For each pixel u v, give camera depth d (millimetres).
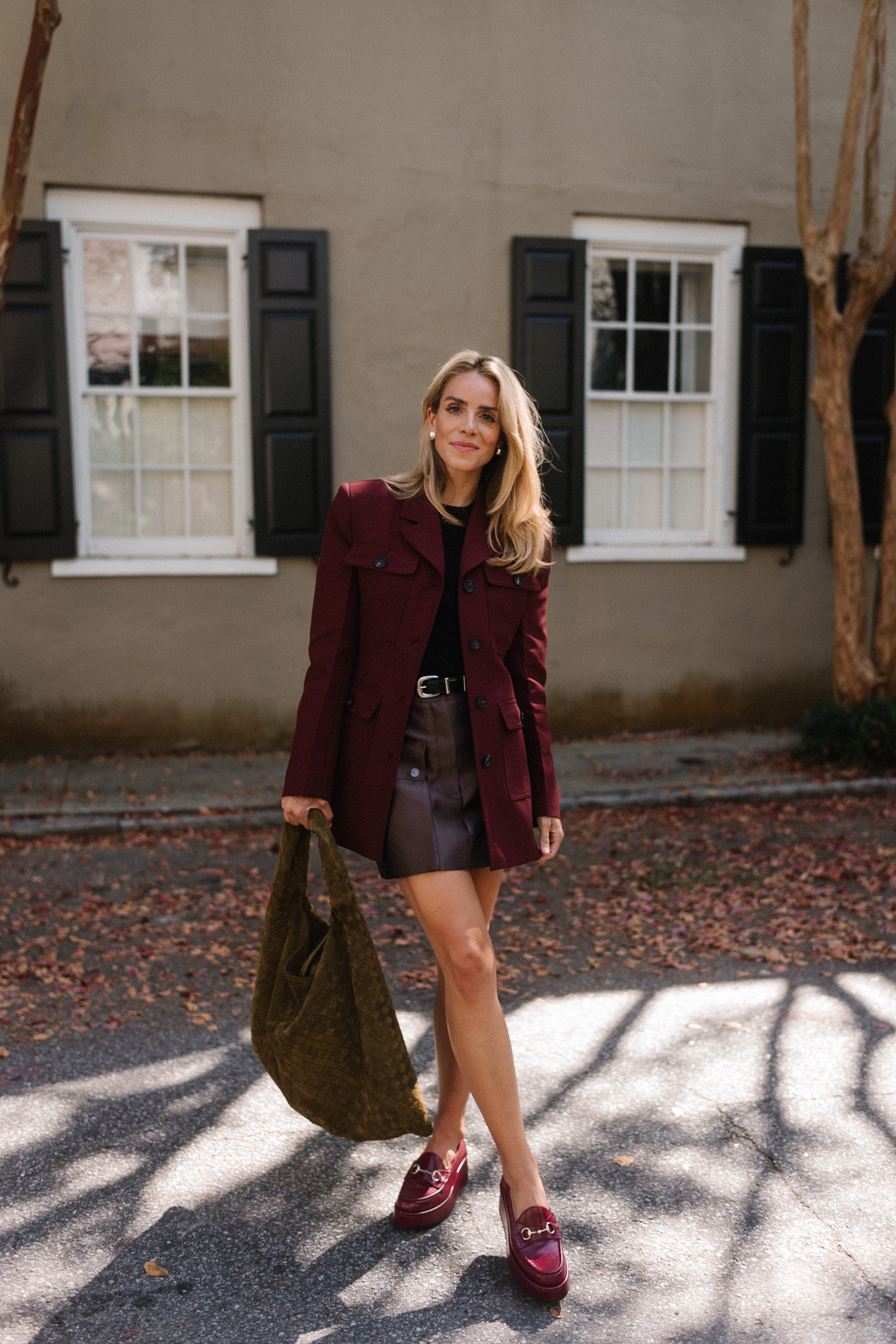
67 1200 2480
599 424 7781
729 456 7910
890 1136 2770
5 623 6918
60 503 6852
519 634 2352
